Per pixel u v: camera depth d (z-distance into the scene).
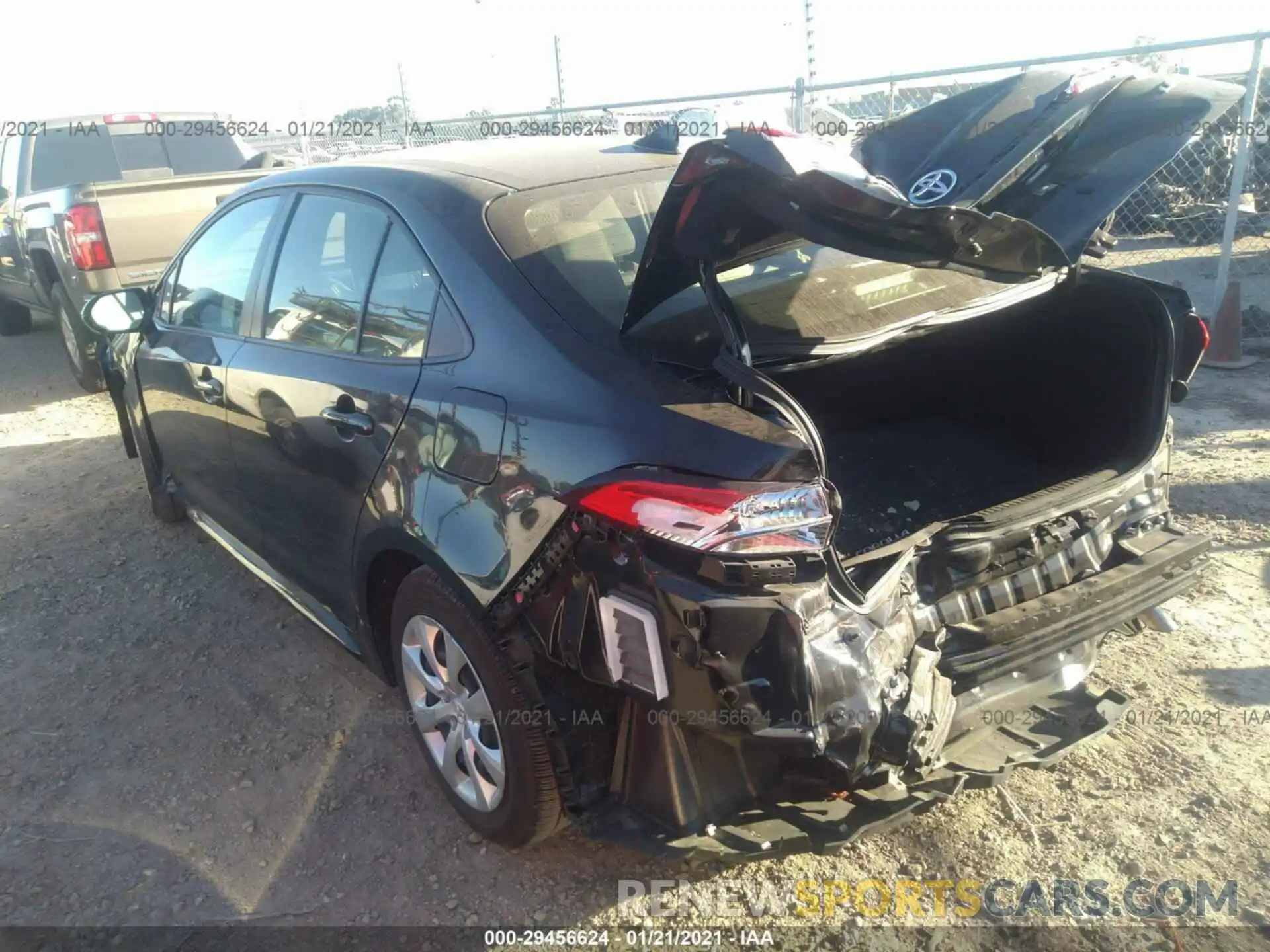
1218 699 3.37
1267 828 2.80
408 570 2.99
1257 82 6.88
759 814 2.33
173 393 4.17
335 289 3.18
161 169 8.79
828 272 2.86
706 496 2.04
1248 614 3.88
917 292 2.79
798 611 2.01
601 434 2.24
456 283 2.68
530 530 2.34
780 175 1.99
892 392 3.74
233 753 3.36
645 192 3.07
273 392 3.33
